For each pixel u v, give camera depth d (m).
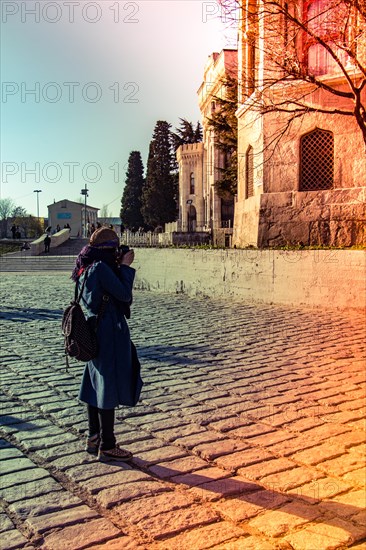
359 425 4.79
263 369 6.84
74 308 3.78
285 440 4.40
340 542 2.89
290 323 10.59
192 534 2.97
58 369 6.82
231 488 3.53
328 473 3.79
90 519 3.12
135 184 74.25
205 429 4.66
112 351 3.83
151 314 12.16
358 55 12.55
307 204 15.69
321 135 15.53
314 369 6.84
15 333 9.65
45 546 2.84
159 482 3.62
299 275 12.92
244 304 13.84
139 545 2.86
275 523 3.09
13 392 5.77
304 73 11.91
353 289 11.84
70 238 48.94
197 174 58.00
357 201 14.78
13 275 29.36
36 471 3.77
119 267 4.00
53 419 4.91
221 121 25.31
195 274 16.19
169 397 5.62
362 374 6.59
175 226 53.03
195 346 8.37
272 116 16.28
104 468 3.83
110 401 3.77
